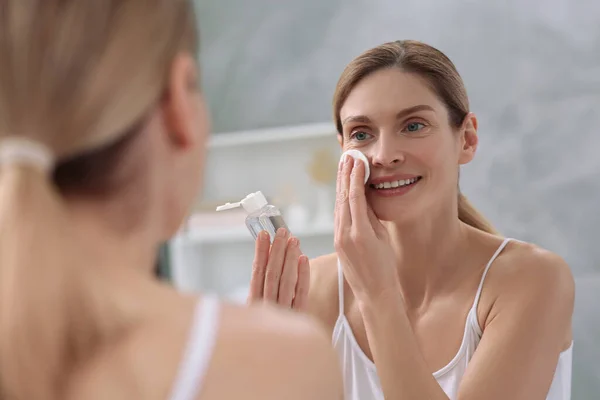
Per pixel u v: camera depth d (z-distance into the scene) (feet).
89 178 1.49
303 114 9.84
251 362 1.47
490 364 3.46
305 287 3.17
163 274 9.37
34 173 1.37
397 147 3.53
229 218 9.56
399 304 3.46
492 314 3.66
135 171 1.53
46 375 1.34
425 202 3.60
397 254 3.97
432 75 3.57
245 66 10.17
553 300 3.60
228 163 10.07
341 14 9.64
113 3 1.43
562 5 8.54
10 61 1.38
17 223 1.32
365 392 3.96
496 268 3.81
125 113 1.44
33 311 1.31
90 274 1.42
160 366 1.42
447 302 3.88
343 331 4.05
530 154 8.62
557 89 8.53
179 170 1.66
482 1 8.87
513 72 8.71
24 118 1.38
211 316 1.51
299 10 9.89
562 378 3.91
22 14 1.38
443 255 3.92
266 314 1.60
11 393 1.34
